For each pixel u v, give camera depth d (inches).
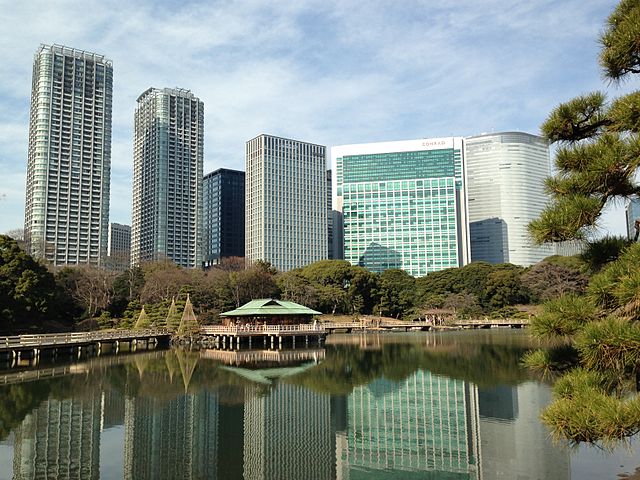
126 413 1375.5
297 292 5068.9
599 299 386.6
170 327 3459.6
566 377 416.5
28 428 1213.1
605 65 444.5
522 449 1055.0
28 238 4613.7
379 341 3690.9
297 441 1149.1
